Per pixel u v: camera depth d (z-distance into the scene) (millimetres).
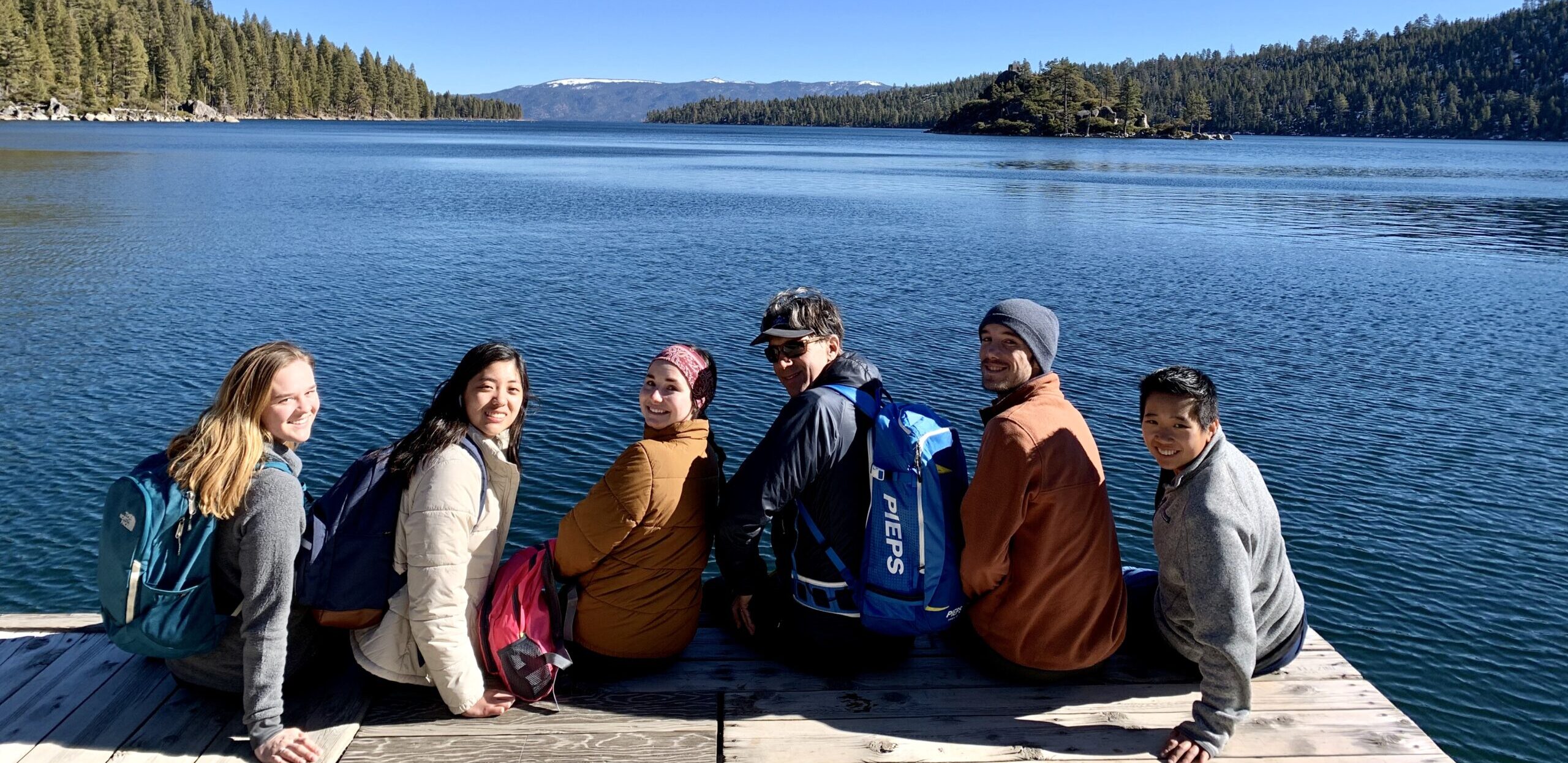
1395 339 18219
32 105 137000
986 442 3469
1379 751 3414
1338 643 8062
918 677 3877
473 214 36875
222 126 159500
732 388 14078
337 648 3791
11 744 3229
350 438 11633
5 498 9867
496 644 3531
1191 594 3398
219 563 3244
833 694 3738
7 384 13344
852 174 71312
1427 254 30734
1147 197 52562
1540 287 24391
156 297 19156
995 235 33906
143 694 3549
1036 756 3361
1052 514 3449
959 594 3721
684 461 3621
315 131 150875
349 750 3305
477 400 3465
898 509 3594
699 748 3375
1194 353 16766
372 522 3418
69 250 24609
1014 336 3545
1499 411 13852
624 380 14195
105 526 3162
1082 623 3631
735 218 38094
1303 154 129625
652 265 25188
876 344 16891
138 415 12297
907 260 27266
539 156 92375
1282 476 11281
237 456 3062
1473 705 7340
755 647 4082
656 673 3855
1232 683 3318
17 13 136500
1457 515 10352
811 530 3689
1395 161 113938
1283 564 3607
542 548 3752
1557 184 72125
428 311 18609
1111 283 24031
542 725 3484
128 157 64438
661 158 95062
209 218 32469
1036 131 196750
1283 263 28156
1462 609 8578
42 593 8188
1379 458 11891
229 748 3264
